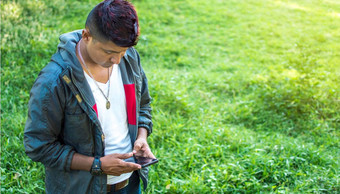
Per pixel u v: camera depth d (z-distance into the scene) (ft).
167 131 12.44
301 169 10.97
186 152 11.30
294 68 18.39
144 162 5.93
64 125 5.45
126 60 5.82
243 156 11.52
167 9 25.75
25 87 14.60
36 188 9.55
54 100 5.02
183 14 25.61
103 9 4.60
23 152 10.73
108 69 5.57
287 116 14.57
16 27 17.70
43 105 4.99
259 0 29.91
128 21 4.56
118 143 5.91
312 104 14.93
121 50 4.84
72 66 5.14
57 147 5.33
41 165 10.25
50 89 4.98
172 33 22.68
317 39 22.75
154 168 10.61
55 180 5.76
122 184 6.15
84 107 5.24
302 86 15.23
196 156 11.25
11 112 12.95
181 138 12.28
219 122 13.80
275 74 17.99
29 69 15.48
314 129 13.74
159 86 14.87
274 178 10.43
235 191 9.86
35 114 5.04
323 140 13.09
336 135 13.50
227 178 10.29
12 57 15.93
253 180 10.09
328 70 18.49
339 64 19.35
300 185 10.07
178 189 9.73
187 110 14.19
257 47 22.02
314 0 30.32
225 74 18.17
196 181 9.91
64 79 5.03
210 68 19.02
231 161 11.10
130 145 6.20
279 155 11.57
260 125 13.99
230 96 16.40
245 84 17.17
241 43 22.40
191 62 19.47
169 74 17.10
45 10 20.77
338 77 17.79
